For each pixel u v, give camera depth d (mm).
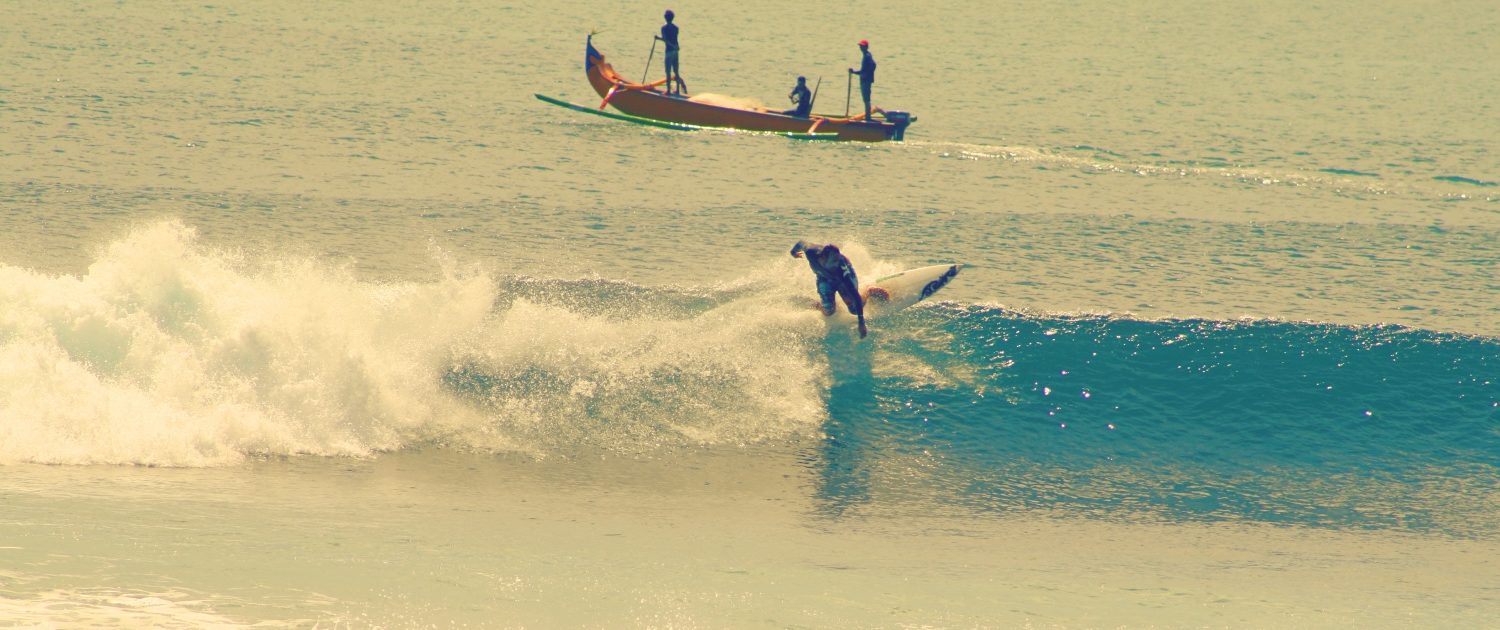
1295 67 166000
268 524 33438
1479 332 57312
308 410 43156
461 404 45625
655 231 72812
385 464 41031
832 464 43812
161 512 33781
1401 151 107562
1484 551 37750
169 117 101125
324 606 27203
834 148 102938
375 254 65188
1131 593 31734
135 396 42531
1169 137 112062
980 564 34031
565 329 50906
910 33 190750
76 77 117062
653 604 28891
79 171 81000
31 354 43312
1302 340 53625
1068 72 154625
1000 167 96750
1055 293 62062
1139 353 52531
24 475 36750
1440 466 46062
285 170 85250
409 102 114938
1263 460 46250
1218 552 36656
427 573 30062
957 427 47406
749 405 47688
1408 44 197750
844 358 51469
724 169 92875
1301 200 87312
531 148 97438
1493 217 83188
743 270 64562
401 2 195875
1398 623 30172
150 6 172500
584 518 36625
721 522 37156
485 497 38219
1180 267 67938
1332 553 37031
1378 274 67438
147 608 26172
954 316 54594
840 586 31078
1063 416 48594
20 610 25453
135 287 46438
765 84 139000
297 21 168250
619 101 110875
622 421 45750
